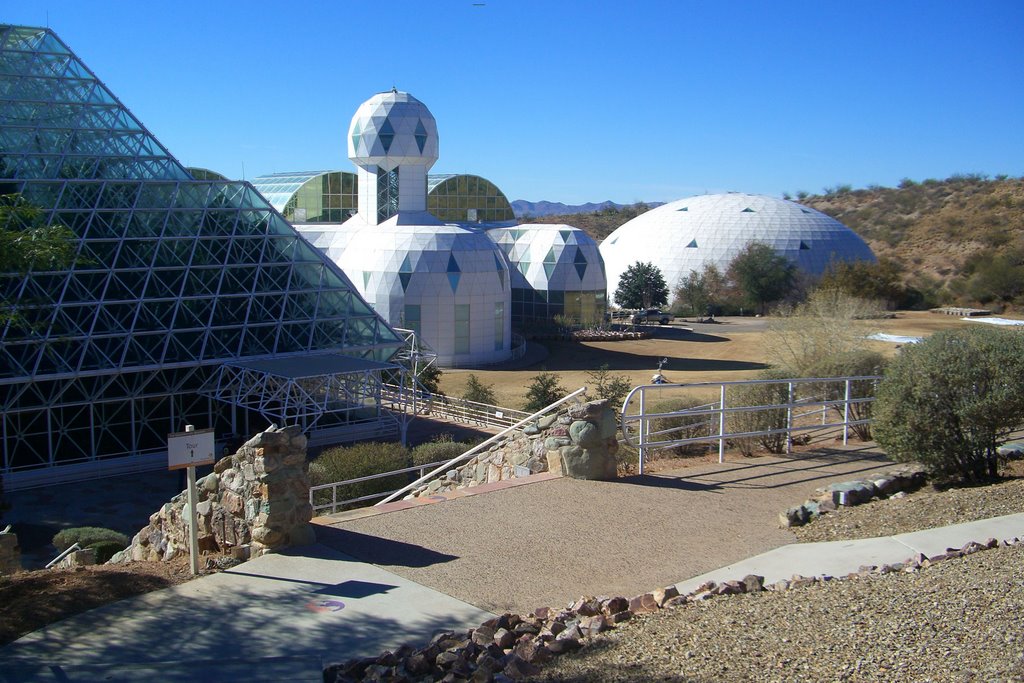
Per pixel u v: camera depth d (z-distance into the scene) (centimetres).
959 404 1448
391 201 7162
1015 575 912
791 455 1684
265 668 839
